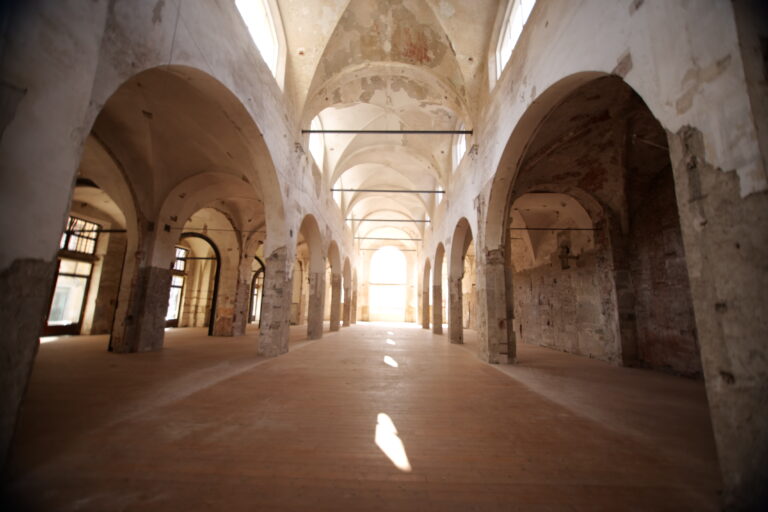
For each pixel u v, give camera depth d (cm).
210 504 212
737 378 197
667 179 744
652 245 771
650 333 757
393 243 3067
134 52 321
